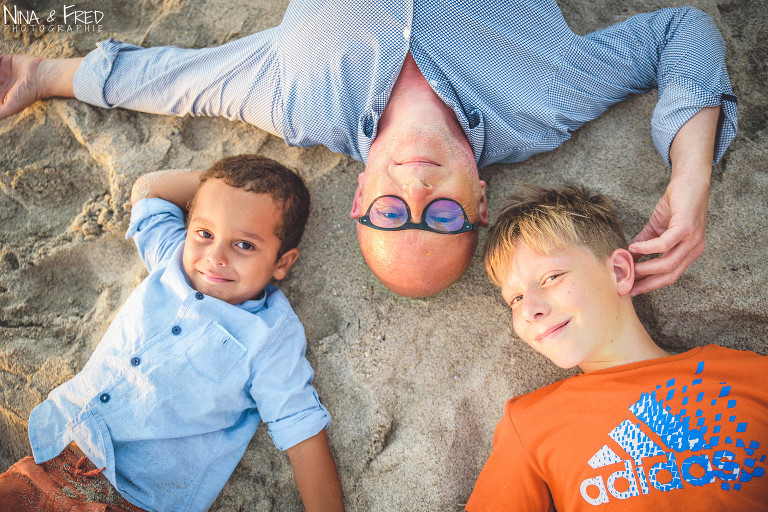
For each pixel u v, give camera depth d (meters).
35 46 1.03
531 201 0.75
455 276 0.75
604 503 0.62
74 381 0.72
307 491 0.72
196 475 0.72
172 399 0.71
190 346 0.73
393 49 0.79
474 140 0.81
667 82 0.80
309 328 0.84
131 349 0.72
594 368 0.71
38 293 0.88
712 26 0.84
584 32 0.96
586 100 0.85
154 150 0.93
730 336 0.79
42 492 0.66
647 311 0.81
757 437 0.60
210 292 0.76
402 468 0.75
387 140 0.74
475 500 0.69
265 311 0.78
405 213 0.69
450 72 0.79
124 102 0.93
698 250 0.72
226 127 0.96
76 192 0.93
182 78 0.90
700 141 0.75
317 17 0.81
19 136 0.96
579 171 0.88
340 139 0.86
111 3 1.06
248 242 0.76
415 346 0.81
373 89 0.79
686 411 0.62
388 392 0.79
